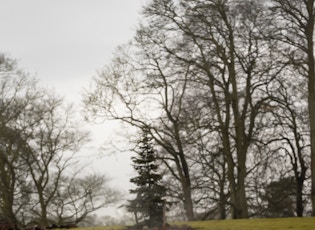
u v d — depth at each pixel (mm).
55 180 57438
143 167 23719
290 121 33781
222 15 32938
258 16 30828
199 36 34000
